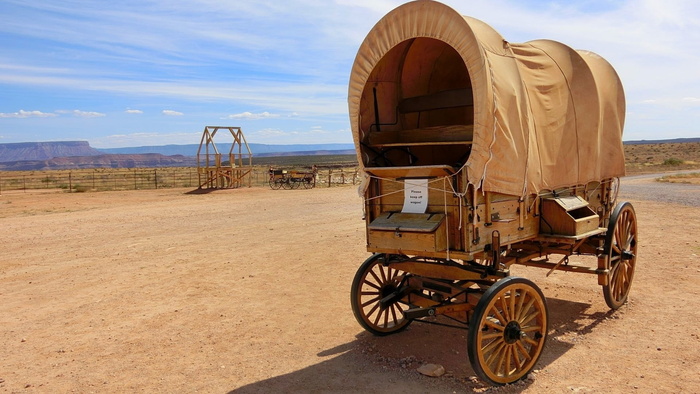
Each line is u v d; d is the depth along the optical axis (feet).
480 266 17.74
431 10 16.67
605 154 23.59
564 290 26.99
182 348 20.38
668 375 16.52
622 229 23.59
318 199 83.82
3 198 91.56
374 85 20.01
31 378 17.72
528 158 18.01
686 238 39.32
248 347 20.34
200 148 115.65
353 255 37.35
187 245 42.63
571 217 19.15
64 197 93.81
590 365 17.56
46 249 41.81
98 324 23.45
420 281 19.94
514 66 17.85
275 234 47.62
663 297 24.95
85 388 16.87
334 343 20.56
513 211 18.29
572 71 21.27
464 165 16.15
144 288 29.43
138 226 54.65
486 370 15.66
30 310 25.68
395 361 18.45
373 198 19.15
